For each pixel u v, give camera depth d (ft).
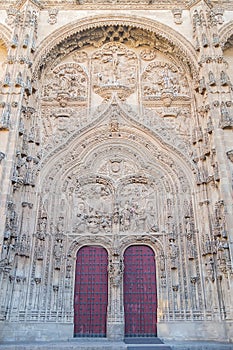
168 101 79.46
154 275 66.74
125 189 73.67
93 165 75.41
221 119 66.23
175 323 61.31
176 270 65.51
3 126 63.82
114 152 76.74
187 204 69.46
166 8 84.53
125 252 68.90
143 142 76.54
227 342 55.16
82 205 72.13
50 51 80.53
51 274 64.69
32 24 77.41
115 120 77.05
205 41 75.20
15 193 64.23
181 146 75.05
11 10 80.64
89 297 65.36
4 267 57.41
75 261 67.87
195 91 77.30
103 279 66.59
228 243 57.67
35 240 65.57
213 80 70.44
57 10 83.56
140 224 70.18
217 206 62.13
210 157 67.72
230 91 69.92
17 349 47.37
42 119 78.23
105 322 63.21
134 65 85.10
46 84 82.33
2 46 80.74
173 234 67.56
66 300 63.93
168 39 81.30
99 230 69.72
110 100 79.05
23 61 72.02
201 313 61.31
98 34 85.30
